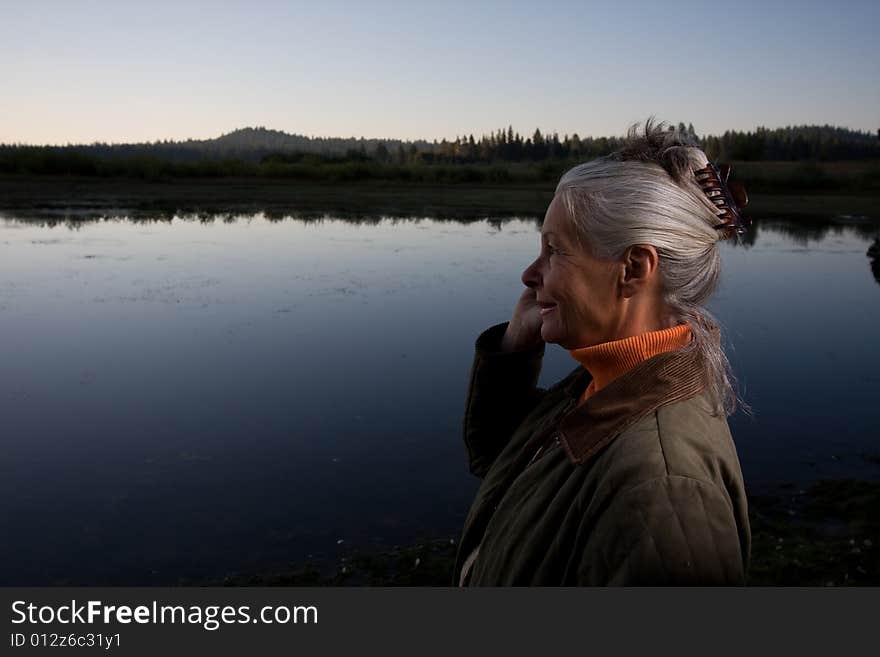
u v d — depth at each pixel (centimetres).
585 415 97
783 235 2467
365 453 575
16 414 659
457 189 5022
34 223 2481
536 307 137
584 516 89
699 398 97
